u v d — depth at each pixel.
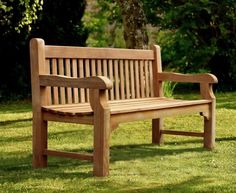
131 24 9.73
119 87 6.70
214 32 15.84
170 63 17.20
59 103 6.07
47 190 4.64
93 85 5.10
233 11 15.61
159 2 16.14
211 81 6.80
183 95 14.42
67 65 5.84
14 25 12.85
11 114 10.30
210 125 6.84
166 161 5.98
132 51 6.73
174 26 16.16
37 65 5.51
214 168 5.62
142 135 7.95
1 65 13.32
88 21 21.59
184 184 4.90
